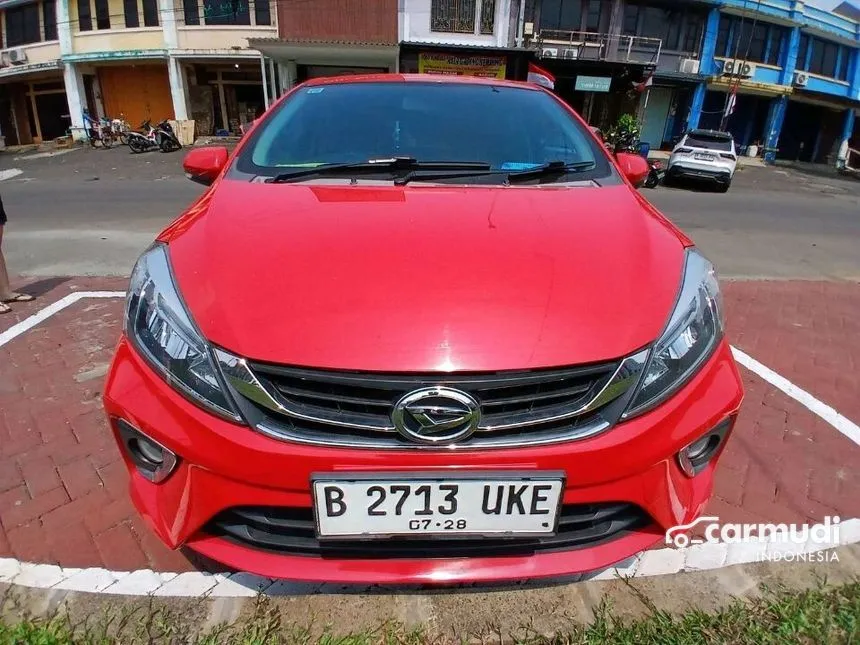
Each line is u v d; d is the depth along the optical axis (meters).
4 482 2.27
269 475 1.38
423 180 2.20
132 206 9.09
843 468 2.47
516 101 2.70
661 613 1.72
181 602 1.75
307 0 17.61
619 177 2.36
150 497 1.56
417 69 17.38
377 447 1.36
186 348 1.44
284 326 1.39
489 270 1.55
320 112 2.55
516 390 1.37
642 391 1.43
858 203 13.66
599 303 1.48
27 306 4.26
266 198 1.97
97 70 22.48
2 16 23.77
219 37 20.52
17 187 12.18
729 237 7.82
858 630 1.62
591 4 21.08
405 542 1.51
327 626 1.68
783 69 25.14
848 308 4.70
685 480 1.57
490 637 1.66
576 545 1.55
